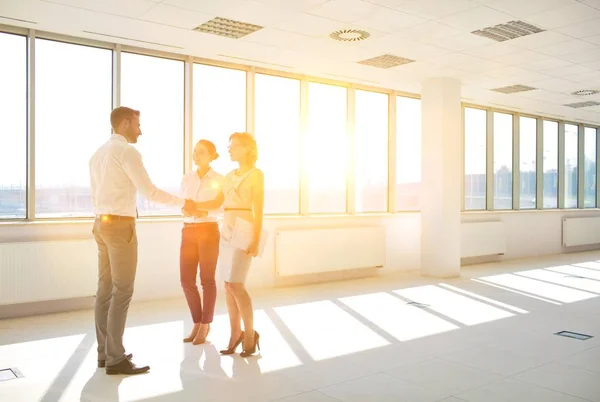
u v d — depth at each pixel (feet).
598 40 20.93
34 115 19.34
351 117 28.25
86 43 20.36
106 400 10.80
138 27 18.85
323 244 26.08
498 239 34.53
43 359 13.61
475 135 35.01
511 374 12.51
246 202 13.60
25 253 18.49
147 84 21.93
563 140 41.42
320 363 13.32
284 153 26.00
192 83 22.80
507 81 28.30
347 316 18.70
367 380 12.06
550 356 14.01
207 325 15.20
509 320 18.19
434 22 18.62
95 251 19.77
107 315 12.87
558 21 18.61
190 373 12.48
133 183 12.07
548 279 27.43
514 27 19.25
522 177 38.37
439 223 27.78
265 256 24.72
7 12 17.30
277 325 17.33
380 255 28.30
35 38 19.35
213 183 15.26
